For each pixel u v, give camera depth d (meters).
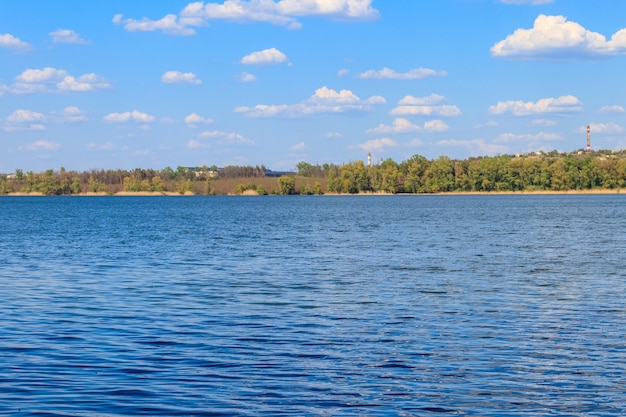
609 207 186.38
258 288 40.81
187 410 18.88
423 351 25.09
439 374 22.27
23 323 30.00
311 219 135.88
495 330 28.64
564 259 57.19
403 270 49.72
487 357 24.28
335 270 49.78
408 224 114.25
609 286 41.28
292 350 25.17
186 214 165.50
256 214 163.75
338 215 154.00
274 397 19.98
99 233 94.75
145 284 42.53
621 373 22.38
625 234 87.12
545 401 19.81
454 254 62.00
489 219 128.62
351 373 22.33
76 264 54.31
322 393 20.38
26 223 122.75
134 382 21.17
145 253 64.06
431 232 93.38
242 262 55.69
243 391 20.45
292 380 21.55
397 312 32.81
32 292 39.16
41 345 25.81
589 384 21.28
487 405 19.50
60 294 38.41
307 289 40.34
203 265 53.53
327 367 22.97
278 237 85.69
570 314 32.12
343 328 29.06
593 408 19.30
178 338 27.06
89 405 19.17
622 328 28.97
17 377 21.59
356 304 35.06
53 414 18.48
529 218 130.75
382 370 22.67
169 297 37.34
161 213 172.00
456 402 19.72
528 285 41.84
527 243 73.88
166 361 23.55
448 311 33.03
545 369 22.81
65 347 25.50
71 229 104.44
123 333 27.98
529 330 28.61
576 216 137.38
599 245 70.94
